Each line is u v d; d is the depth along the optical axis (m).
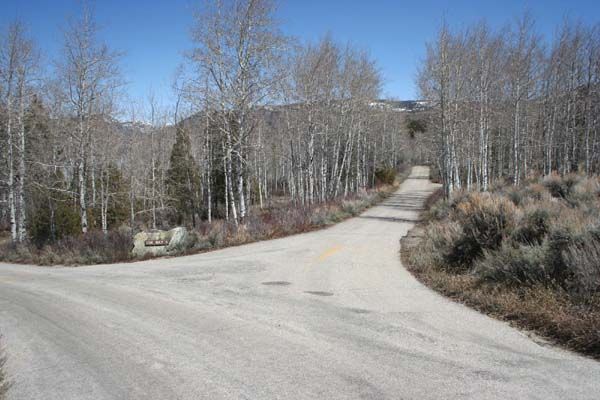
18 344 5.08
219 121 19.36
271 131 36.69
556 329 5.12
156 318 6.09
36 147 24.06
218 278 9.38
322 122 29.66
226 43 18.16
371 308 6.54
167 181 34.25
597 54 35.22
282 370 4.06
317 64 26.86
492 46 30.48
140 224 33.25
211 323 5.76
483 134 31.42
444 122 27.42
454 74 28.23
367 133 43.03
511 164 36.66
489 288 7.18
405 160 88.44
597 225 7.17
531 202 11.85
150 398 3.52
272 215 21.22
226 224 18.02
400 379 3.83
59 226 22.66
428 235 13.23
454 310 6.39
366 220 24.22
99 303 7.22
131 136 28.55
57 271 12.50
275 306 6.71
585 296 5.60
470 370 4.03
